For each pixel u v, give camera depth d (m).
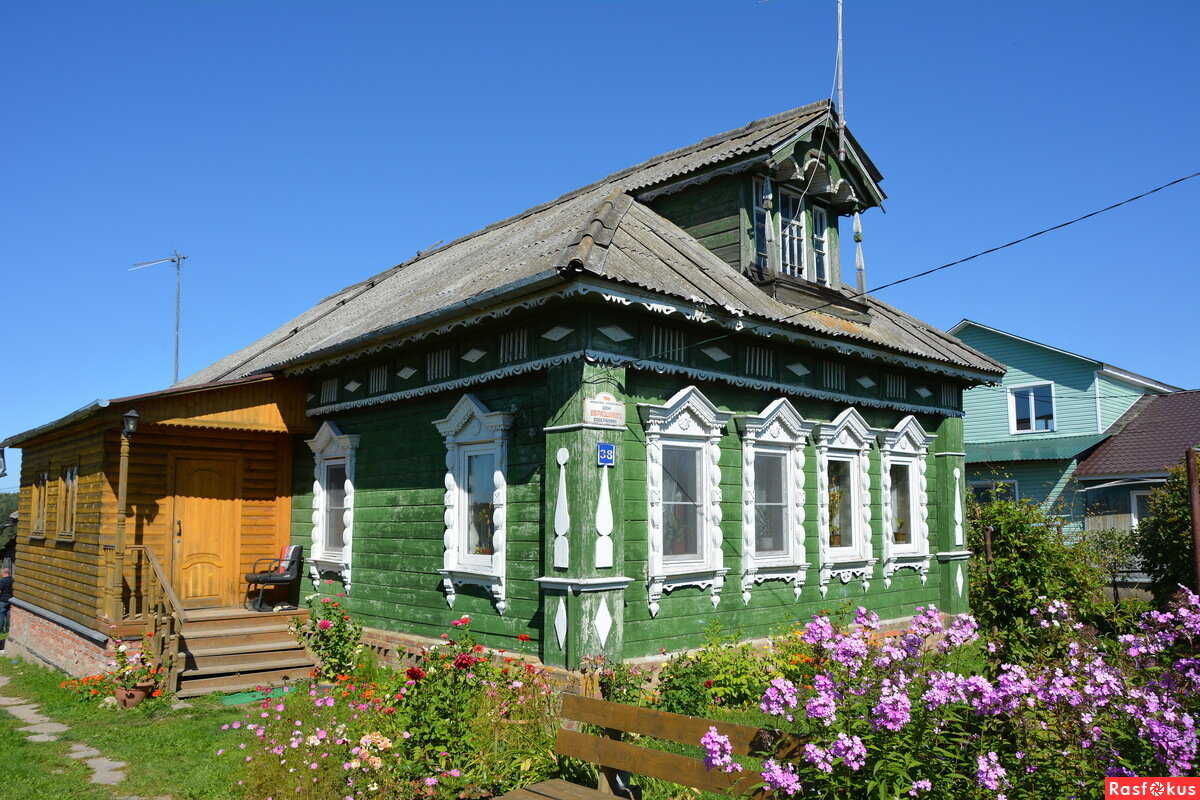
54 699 10.97
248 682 10.84
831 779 4.22
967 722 4.46
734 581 10.52
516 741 6.75
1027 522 14.33
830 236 13.66
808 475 11.71
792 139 12.18
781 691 4.56
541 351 9.50
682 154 14.63
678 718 5.07
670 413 9.77
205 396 12.65
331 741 6.24
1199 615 5.29
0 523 34.00
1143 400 27.02
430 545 11.06
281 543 13.96
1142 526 15.70
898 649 4.87
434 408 11.21
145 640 10.82
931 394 14.05
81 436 13.84
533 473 9.59
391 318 11.55
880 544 12.84
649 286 8.96
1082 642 6.00
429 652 7.56
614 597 8.89
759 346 11.07
